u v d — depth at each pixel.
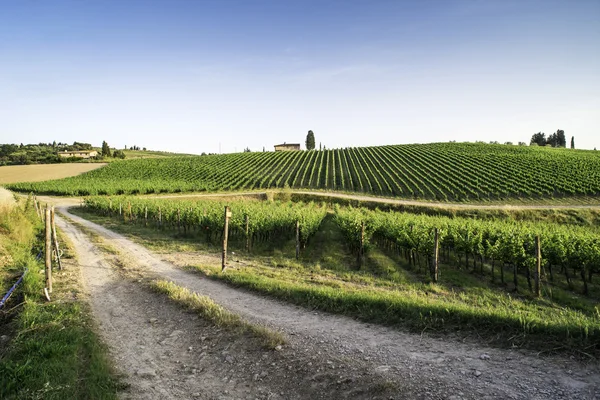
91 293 10.69
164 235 24.22
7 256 13.14
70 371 5.77
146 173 73.31
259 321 8.27
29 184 60.09
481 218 35.56
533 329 6.58
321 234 24.52
